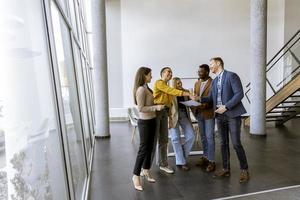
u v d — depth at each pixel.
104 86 7.24
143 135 3.58
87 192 3.40
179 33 10.62
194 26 10.66
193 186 3.73
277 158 4.96
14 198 1.17
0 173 1.09
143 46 10.51
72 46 3.80
